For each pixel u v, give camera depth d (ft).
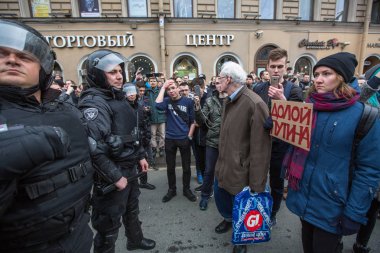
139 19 27.94
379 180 3.88
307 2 32.60
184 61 30.45
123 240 7.19
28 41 2.69
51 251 2.85
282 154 7.11
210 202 9.45
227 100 6.45
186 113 9.41
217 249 6.70
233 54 31.04
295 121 4.68
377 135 3.75
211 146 8.61
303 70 33.86
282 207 8.87
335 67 4.00
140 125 9.04
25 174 2.42
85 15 27.61
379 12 34.94
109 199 5.07
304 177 4.55
